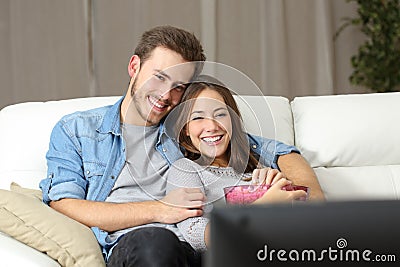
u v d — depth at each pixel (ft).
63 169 6.18
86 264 5.17
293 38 13.74
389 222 1.80
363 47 13.03
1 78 13.42
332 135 7.30
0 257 4.99
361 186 7.10
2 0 13.33
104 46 13.44
